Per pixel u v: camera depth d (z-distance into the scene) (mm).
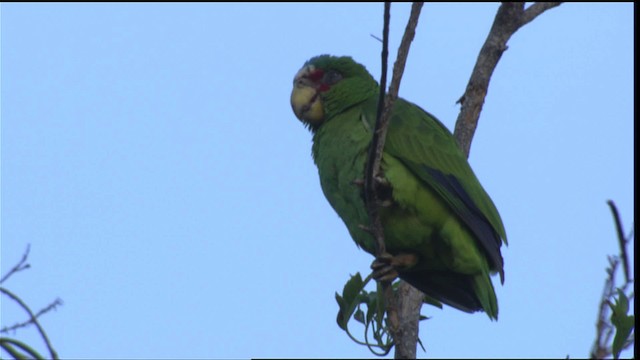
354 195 10445
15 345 6297
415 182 10352
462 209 10320
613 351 7375
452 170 10469
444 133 10836
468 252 10422
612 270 5105
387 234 10562
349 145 10492
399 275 10984
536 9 10633
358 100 11141
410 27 7840
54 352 6359
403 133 10516
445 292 11070
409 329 9281
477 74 10852
